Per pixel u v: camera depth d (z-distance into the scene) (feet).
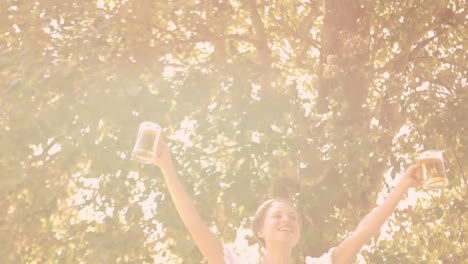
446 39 37.19
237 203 26.78
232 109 27.73
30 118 28.48
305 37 37.14
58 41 30.27
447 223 32.96
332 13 33.60
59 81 28.02
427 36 38.47
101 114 27.94
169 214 27.17
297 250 26.37
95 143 27.71
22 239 30.60
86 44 29.19
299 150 27.48
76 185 30.30
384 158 29.17
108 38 31.35
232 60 31.01
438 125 29.81
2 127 28.81
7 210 30.25
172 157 28.37
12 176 28.71
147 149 10.54
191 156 28.50
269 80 29.55
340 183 27.37
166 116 27.78
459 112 29.81
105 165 27.35
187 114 27.91
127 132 27.50
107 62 29.45
